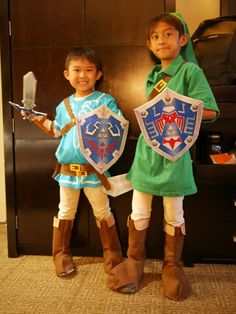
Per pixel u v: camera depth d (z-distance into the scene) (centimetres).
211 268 155
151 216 161
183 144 128
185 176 130
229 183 152
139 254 140
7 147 165
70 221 155
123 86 155
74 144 145
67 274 147
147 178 132
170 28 130
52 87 159
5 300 128
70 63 145
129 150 157
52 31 156
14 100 162
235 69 147
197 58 152
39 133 163
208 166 152
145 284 140
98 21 153
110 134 143
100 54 154
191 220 156
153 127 128
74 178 148
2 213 224
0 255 171
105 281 142
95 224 165
